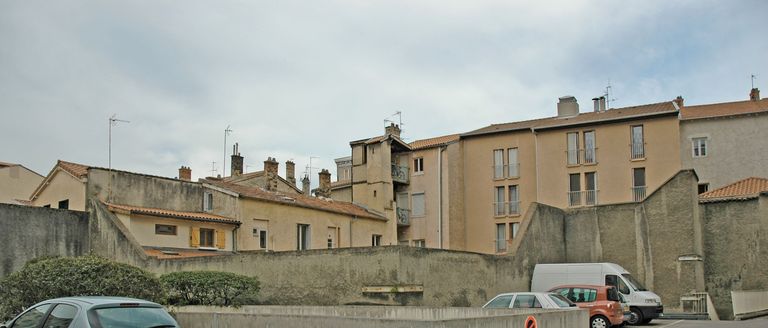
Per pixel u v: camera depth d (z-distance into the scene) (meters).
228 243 32.09
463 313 18.52
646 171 44.16
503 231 48.78
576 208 34.50
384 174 45.22
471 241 49.62
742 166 44.41
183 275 22.56
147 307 12.34
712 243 33.38
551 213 33.31
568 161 46.59
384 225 43.56
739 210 33.03
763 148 44.00
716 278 33.09
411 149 51.47
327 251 23.59
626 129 45.22
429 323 11.44
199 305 21.78
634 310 26.86
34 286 17.08
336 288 23.22
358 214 40.44
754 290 32.03
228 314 14.67
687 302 30.45
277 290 24.34
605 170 45.34
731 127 45.09
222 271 23.55
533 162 48.41
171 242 29.88
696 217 32.22
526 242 30.31
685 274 31.08
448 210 49.66
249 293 23.39
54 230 27.25
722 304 32.75
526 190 48.31
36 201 32.22
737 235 32.88
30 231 26.53
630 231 32.84
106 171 29.83
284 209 35.19
